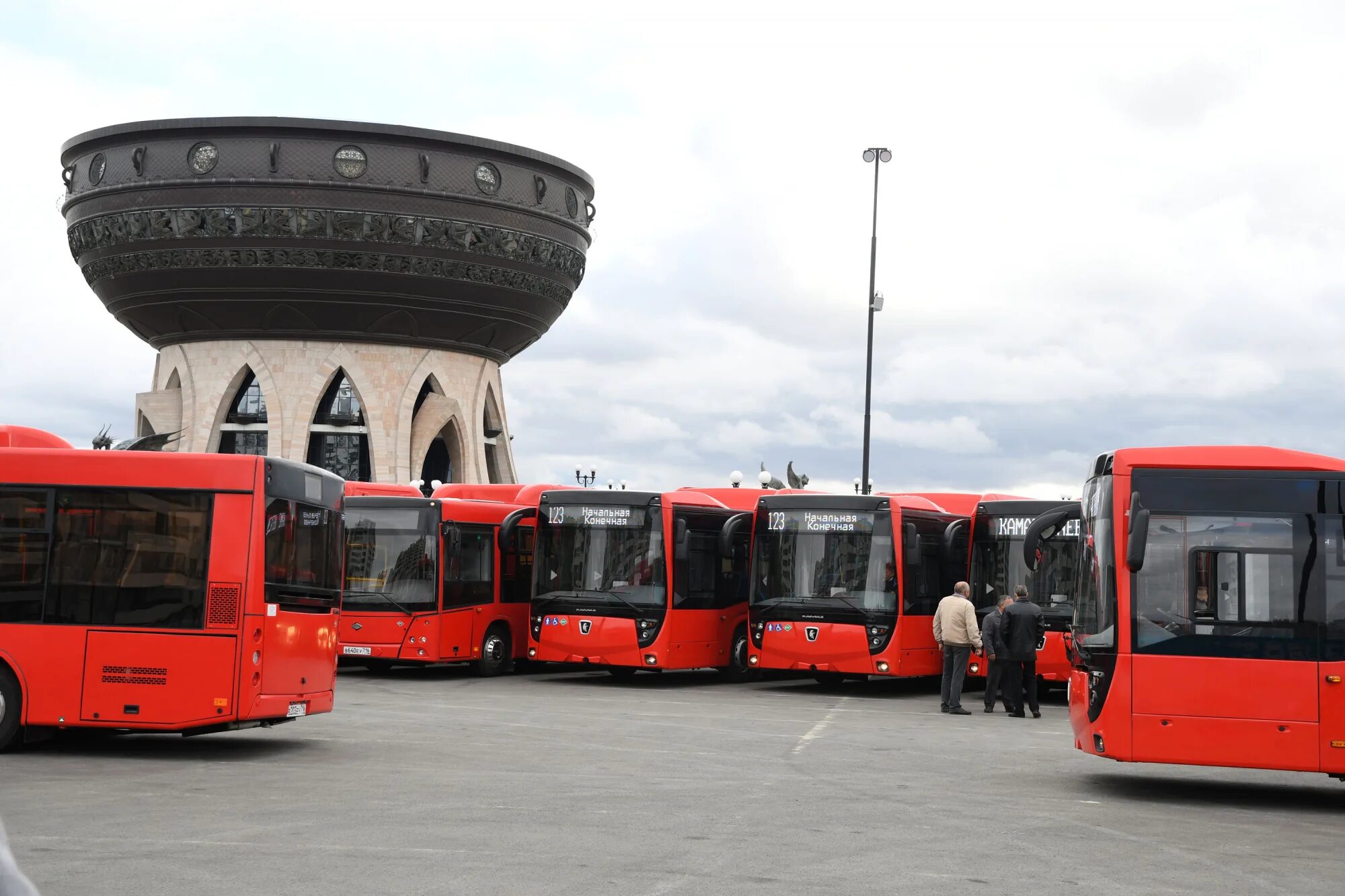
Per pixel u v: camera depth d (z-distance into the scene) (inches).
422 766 618.5
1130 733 572.1
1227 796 598.5
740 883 364.8
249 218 2461.9
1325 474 573.6
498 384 2947.8
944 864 402.0
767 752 705.0
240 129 2449.6
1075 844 449.4
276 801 504.1
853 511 1117.1
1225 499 577.6
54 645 646.5
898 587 1099.3
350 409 2694.4
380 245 2511.1
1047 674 1091.9
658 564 1137.4
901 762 679.1
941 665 1177.4
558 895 344.5
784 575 1125.1
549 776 588.1
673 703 1011.3
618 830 445.4
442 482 3026.6
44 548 652.7
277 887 349.7
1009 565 1130.0
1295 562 570.3
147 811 475.8
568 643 1136.2
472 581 1218.6
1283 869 418.6
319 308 2573.8
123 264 2556.6
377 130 2479.1
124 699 644.1
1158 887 382.3
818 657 1102.4
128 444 1311.5
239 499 653.3
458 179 2556.6
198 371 2645.2
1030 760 704.4
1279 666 565.3
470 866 378.6
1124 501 584.4
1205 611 572.7
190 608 646.5
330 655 719.7
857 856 411.2
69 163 2637.8
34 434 776.9
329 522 721.0
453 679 1210.0
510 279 2672.2
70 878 359.9
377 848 406.0
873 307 1905.8
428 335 2679.6
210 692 642.2
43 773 586.6
